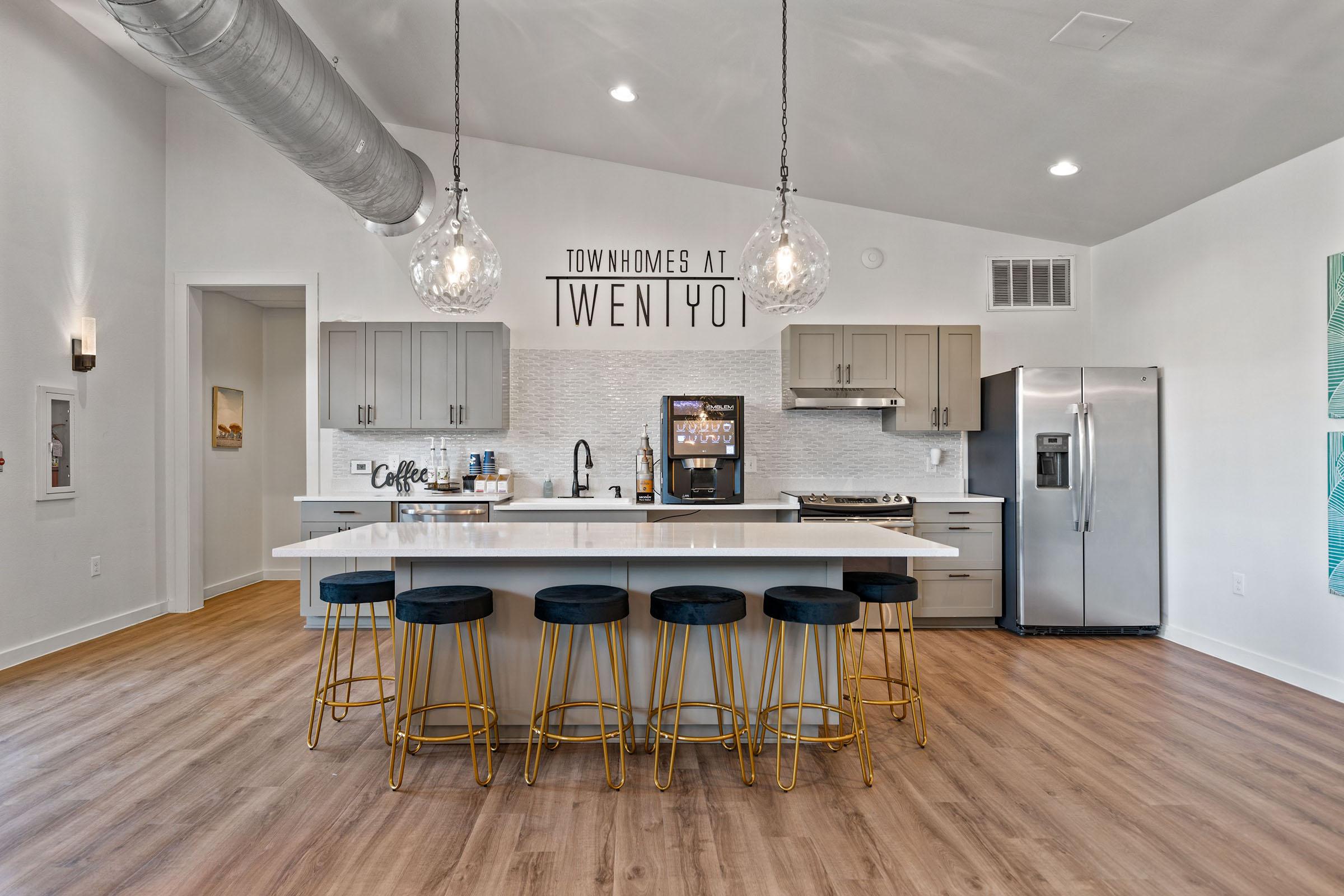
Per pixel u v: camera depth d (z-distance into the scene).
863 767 2.72
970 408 5.34
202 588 5.72
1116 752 2.98
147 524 5.32
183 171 5.57
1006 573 5.07
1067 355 5.65
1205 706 3.52
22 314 4.23
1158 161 4.04
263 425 6.92
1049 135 3.93
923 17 3.08
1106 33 2.97
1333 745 3.05
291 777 2.75
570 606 2.64
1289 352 3.89
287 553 2.67
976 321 5.66
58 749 2.99
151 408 5.37
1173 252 4.77
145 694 3.67
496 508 5.04
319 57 3.35
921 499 5.09
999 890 2.04
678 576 3.07
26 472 4.26
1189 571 4.62
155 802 2.54
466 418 5.32
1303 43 2.84
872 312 5.66
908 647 4.61
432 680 3.07
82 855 2.21
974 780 2.73
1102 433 4.84
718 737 2.86
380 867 2.15
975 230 5.67
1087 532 4.86
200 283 5.55
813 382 5.29
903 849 2.25
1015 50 3.20
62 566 4.53
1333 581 3.61
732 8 3.28
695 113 4.45
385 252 5.59
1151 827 2.38
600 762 2.91
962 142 4.21
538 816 2.46
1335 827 2.38
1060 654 4.45
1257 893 2.03
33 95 4.32
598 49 3.89
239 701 3.57
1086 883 2.08
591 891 2.04
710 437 5.21
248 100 3.02
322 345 5.32
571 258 5.64
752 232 5.65
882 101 3.90
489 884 2.07
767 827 2.39
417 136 5.60
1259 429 4.08
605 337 5.65
